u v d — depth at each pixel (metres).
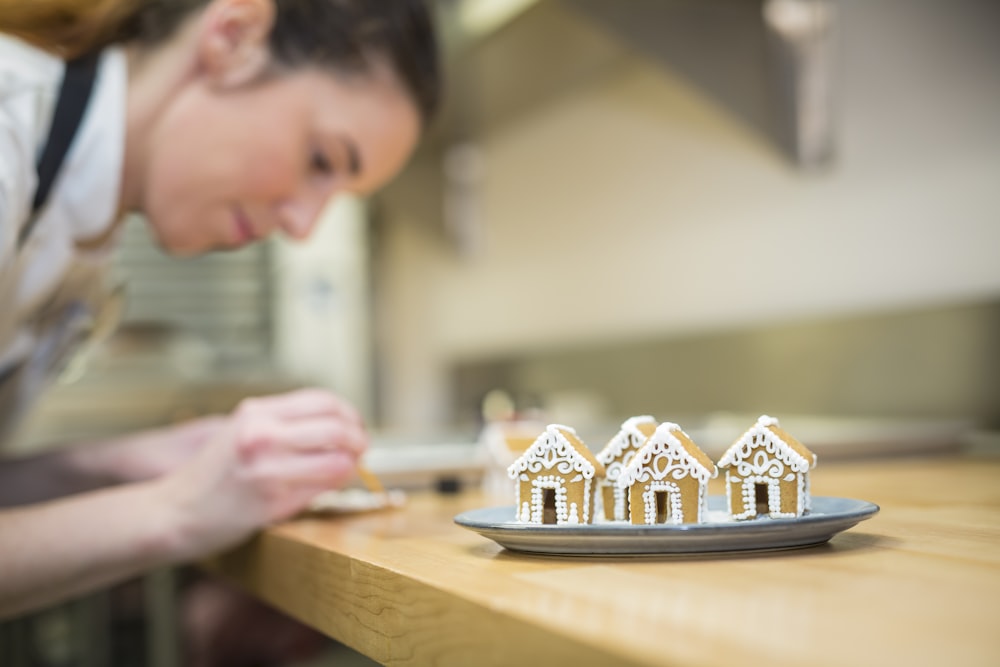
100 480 1.13
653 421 0.72
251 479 0.86
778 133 2.10
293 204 1.12
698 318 2.45
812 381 2.08
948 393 1.78
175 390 3.01
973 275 1.74
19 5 0.91
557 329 3.06
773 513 0.64
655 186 2.58
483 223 3.47
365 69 1.09
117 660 1.86
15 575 0.82
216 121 1.04
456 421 3.62
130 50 1.02
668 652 0.36
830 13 1.99
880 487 1.03
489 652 0.47
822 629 0.40
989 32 1.69
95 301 1.24
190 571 1.84
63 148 0.94
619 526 0.58
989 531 0.67
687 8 2.03
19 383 1.21
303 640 1.81
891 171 1.90
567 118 2.96
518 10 1.71
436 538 0.77
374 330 4.06
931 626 0.40
